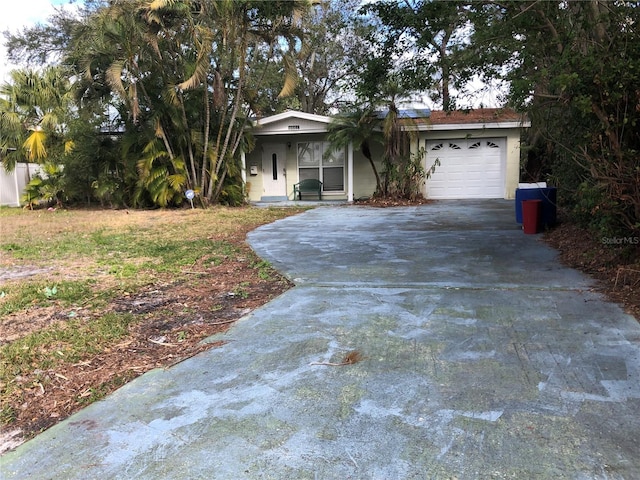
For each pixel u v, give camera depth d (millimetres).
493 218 10438
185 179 13930
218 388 2916
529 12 5031
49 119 14719
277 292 5000
